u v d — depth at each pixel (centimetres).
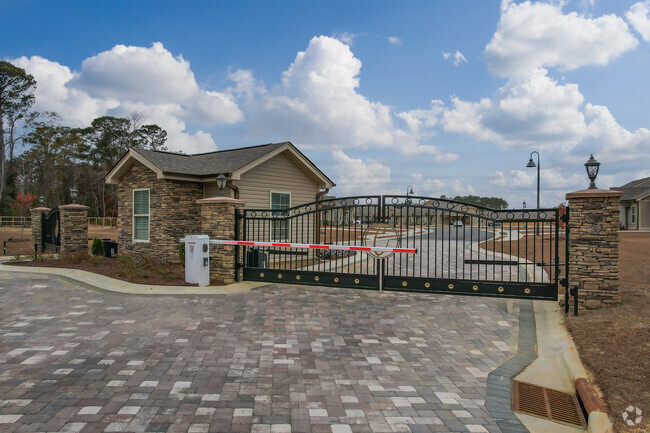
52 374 432
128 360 479
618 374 431
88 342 540
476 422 362
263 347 544
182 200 1297
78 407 357
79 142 5403
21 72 4453
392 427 345
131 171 1399
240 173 1250
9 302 759
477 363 514
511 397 421
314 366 484
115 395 385
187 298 811
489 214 793
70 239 1414
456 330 651
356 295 891
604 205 690
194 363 477
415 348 564
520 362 521
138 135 5522
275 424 341
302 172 1533
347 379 449
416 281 816
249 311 727
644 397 380
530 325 679
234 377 441
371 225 859
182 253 1179
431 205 814
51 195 5434
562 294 848
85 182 5569
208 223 976
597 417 356
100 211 5634
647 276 973
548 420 376
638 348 489
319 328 641
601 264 695
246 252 1005
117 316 672
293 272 912
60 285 914
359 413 369
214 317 682
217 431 326
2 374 428
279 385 425
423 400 404
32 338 552
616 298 690
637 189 3531
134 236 1384
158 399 380
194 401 379
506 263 771
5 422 326
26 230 3372
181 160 1395
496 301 848
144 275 987
